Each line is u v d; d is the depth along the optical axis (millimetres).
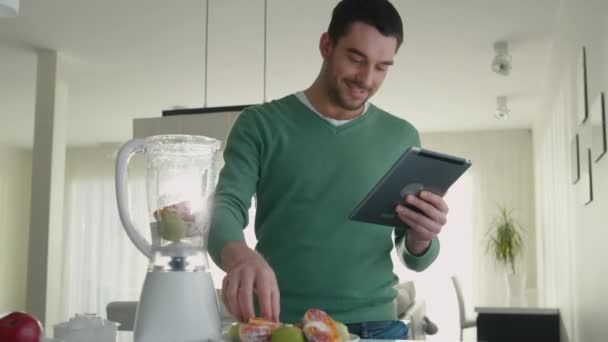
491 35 4188
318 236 1327
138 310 968
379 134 1417
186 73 5039
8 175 8023
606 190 2258
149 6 3715
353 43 1274
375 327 1292
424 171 1112
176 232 955
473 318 6141
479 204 7301
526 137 7273
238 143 1374
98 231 8180
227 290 963
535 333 4359
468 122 6926
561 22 3727
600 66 2320
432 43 4332
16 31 4156
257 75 5074
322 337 842
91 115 6512
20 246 8180
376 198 1122
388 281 1375
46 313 4340
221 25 3998
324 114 1395
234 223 1171
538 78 5234
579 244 3203
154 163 987
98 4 3697
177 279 955
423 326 4656
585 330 3033
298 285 1310
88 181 8281
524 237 7125
